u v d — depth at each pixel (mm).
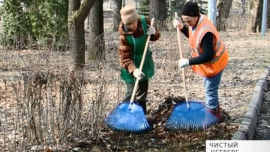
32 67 6441
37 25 13758
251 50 15141
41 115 5129
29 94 4945
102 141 5418
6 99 6430
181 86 8859
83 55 9258
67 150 5043
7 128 5305
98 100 5539
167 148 5328
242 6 32062
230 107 7289
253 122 6496
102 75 6520
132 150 5242
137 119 5535
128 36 5609
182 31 6105
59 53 10805
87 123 5605
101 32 10898
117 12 21297
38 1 14008
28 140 4941
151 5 21047
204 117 5727
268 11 25125
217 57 5719
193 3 5574
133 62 5750
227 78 9906
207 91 5910
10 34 13773
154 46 12477
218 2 23156
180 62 5582
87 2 9180
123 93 6809
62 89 5211
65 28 13641
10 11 13945
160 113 6293
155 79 9367
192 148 5344
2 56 10375
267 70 11016
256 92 8305
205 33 5484
